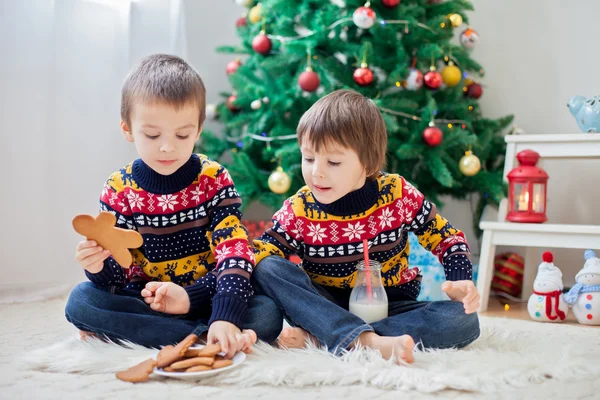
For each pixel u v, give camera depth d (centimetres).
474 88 235
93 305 115
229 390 95
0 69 184
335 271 132
